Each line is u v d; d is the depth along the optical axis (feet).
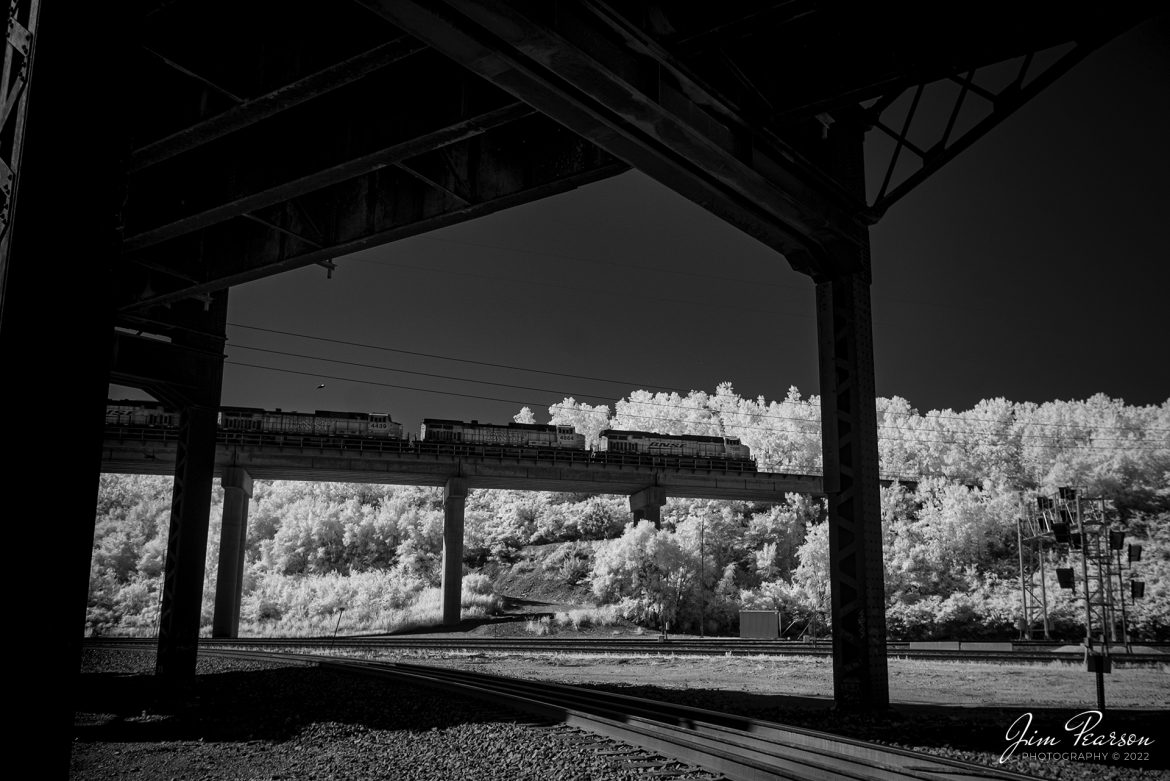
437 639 158.92
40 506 16.84
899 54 44.60
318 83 42.27
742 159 47.24
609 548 251.80
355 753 42.50
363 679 75.92
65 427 17.38
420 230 61.21
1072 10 39.14
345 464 230.27
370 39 39.93
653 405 622.13
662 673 96.73
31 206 16.97
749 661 116.98
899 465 515.09
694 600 244.63
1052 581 259.80
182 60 43.01
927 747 39.55
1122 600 159.22
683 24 43.37
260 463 223.51
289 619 247.50
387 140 49.78
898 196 54.54
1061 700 65.72
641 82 41.14
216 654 111.65
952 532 306.35
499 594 273.54
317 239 66.13
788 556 333.42
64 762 16.83
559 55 37.17
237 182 57.00
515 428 264.52
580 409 609.42
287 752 45.21
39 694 16.58
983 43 42.22
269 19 44.19
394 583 283.38
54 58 17.65
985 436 550.77
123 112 19.11
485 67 38.65
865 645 51.29
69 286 17.66
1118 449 476.54
